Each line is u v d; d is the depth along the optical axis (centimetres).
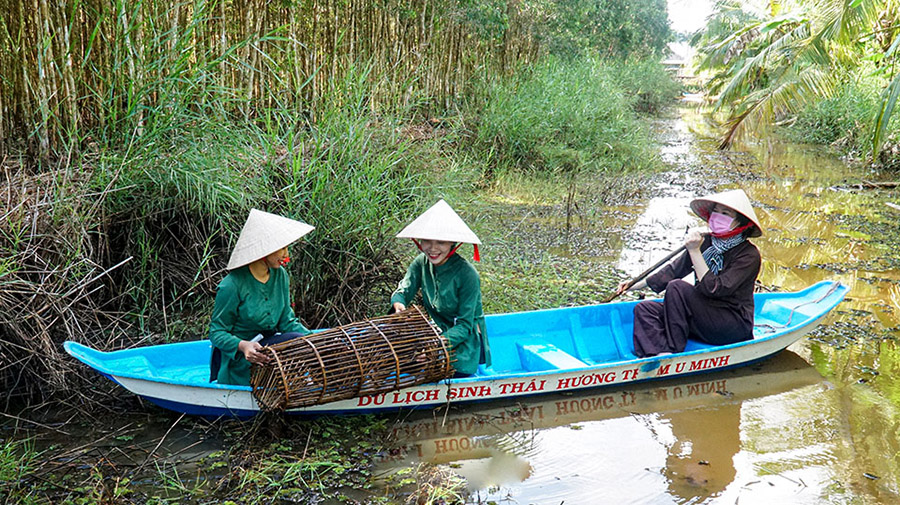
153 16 689
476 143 1236
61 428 470
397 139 788
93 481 414
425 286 524
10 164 623
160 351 519
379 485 427
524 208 1105
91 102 689
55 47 657
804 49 1220
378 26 1128
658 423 511
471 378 505
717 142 1948
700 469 453
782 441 488
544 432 496
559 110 1394
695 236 577
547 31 1794
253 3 863
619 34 2698
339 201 625
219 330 465
